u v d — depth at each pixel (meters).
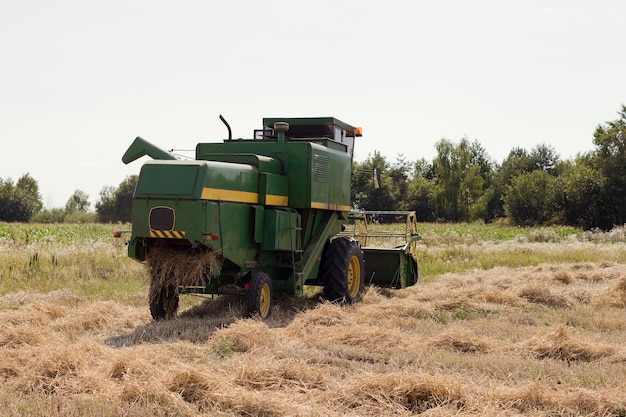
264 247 10.52
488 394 5.78
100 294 12.81
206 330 8.99
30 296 11.94
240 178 10.20
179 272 9.62
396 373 6.17
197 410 5.53
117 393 5.86
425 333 9.22
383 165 77.69
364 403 5.73
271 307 10.63
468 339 8.19
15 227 30.86
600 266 18.61
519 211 61.44
